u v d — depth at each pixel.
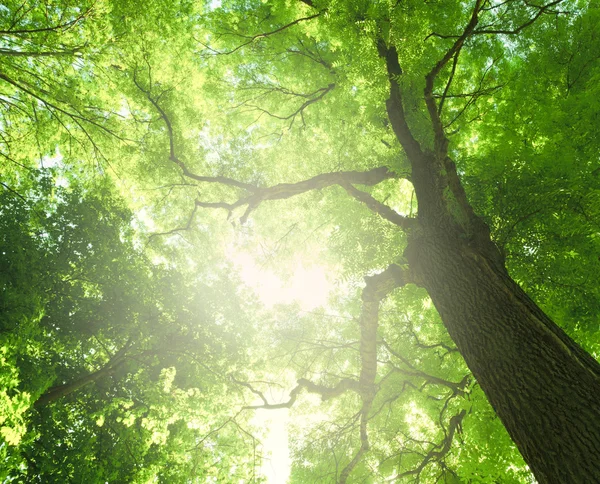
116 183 12.41
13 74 9.86
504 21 9.33
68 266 9.87
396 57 7.44
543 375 3.72
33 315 7.48
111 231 10.77
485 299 4.73
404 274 6.77
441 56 9.36
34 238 9.64
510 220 6.23
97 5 8.25
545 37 9.15
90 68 10.10
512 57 10.30
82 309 9.99
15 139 11.07
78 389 9.60
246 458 10.77
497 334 4.32
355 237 7.22
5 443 5.45
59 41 8.84
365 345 8.87
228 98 12.78
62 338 9.40
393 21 5.66
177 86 11.69
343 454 10.54
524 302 4.53
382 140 9.05
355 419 10.45
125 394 10.05
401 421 10.94
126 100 11.61
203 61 12.02
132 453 8.74
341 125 11.41
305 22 9.44
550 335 4.05
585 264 6.27
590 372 3.65
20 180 11.34
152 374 10.46
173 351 10.41
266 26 10.94
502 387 3.96
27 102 10.61
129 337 10.54
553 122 7.59
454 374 10.24
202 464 10.34
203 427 9.69
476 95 8.73
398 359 10.86
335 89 10.82
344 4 5.88
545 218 6.23
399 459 10.48
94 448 8.91
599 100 7.27
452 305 5.04
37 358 8.66
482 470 8.19
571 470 3.09
